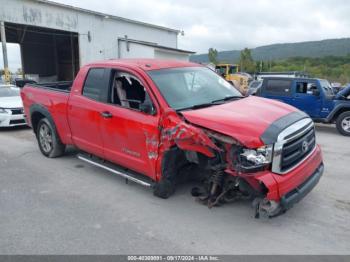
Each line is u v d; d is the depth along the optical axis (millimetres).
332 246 3504
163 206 4477
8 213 4348
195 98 4672
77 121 5625
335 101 10477
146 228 3916
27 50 31125
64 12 24344
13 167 6273
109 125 4945
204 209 4363
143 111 4398
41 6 22672
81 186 5270
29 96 6898
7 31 28234
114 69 5082
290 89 11625
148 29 32906
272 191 3482
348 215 4207
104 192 5012
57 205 4578
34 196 4895
